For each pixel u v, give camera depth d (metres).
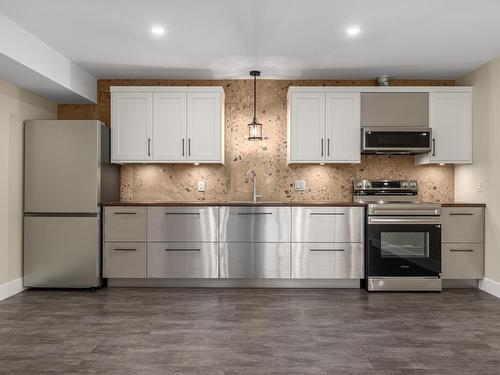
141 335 3.12
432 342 2.99
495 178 4.43
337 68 4.84
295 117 4.91
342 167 5.26
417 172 5.27
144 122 4.90
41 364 2.60
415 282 4.50
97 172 4.54
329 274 4.60
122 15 3.41
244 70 4.93
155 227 4.61
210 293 4.39
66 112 5.28
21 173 4.51
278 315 3.62
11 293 4.31
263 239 4.59
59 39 3.92
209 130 4.91
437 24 3.59
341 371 2.50
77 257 4.54
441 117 4.90
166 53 4.33
